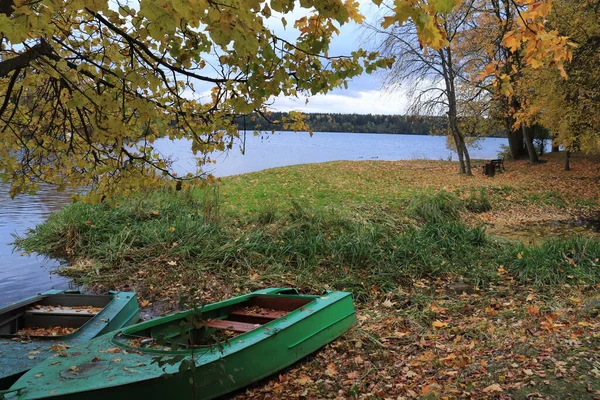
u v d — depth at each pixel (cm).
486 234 1402
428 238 1232
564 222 1666
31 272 1098
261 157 4350
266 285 995
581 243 1159
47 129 580
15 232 1458
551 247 1141
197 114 530
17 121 584
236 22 316
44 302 720
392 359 611
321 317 658
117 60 469
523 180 2481
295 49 419
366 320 807
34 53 422
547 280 999
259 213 1402
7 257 1203
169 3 300
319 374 575
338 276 1038
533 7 376
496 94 2109
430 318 804
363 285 991
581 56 1616
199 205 1544
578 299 813
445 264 1098
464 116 2850
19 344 555
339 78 430
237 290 968
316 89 427
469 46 2564
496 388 445
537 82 1756
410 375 532
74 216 1365
